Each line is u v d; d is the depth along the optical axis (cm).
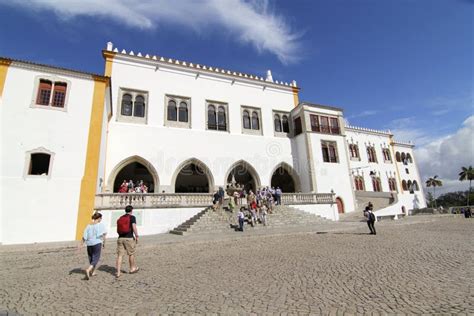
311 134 2591
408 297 456
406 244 1009
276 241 1156
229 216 1706
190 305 448
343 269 658
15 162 1309
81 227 1361
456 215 3023
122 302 474
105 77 1620
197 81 2441
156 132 2128
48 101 1464
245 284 557
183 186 2852
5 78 1381
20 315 428
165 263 793
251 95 2677
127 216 690
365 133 3959
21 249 1050
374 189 3722
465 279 550
